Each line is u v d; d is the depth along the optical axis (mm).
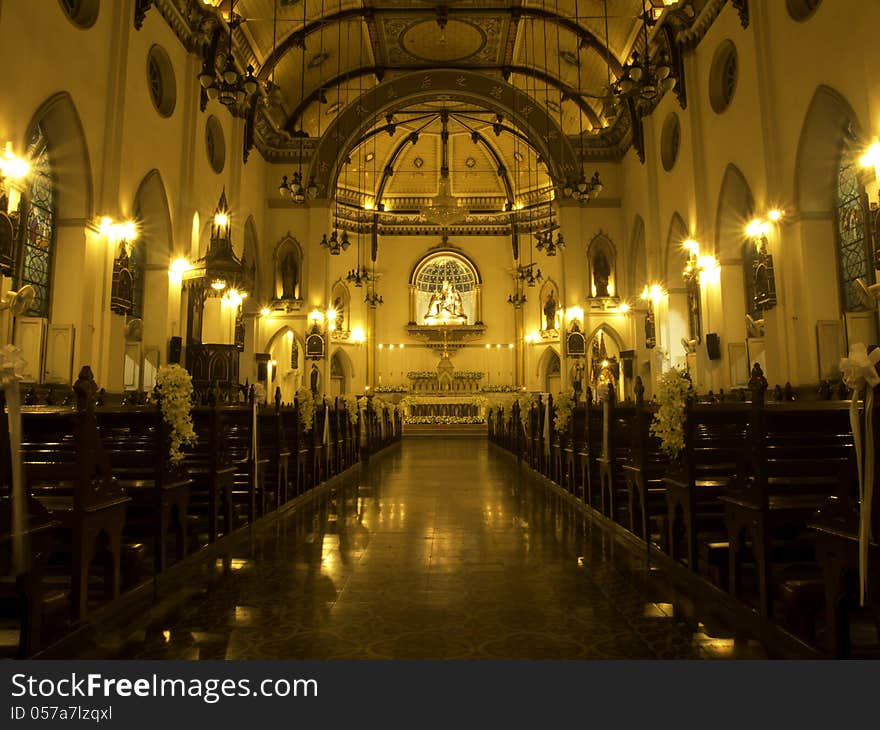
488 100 24047
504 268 34469
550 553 6488
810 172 12641
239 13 18625
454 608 4684
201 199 17453
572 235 23953
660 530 6441
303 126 25828
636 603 4805
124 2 13227
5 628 4141
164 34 15227
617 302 23797
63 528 4105
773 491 4562
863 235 11945
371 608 4680
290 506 9352
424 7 20594
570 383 23516
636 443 6867
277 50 21062
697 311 17250
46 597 3818
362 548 6723
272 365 25750
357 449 16812
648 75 13078
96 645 3926
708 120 16516
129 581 4938
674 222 18938
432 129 31109
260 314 23406
